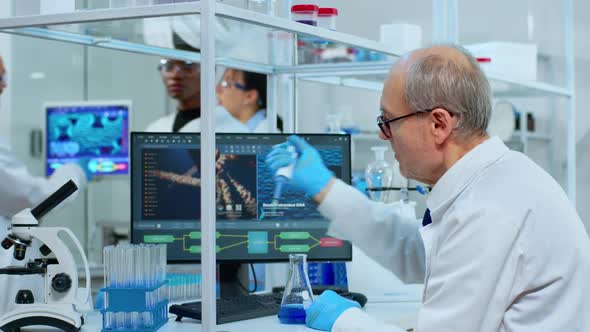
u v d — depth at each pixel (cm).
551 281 158
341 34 217
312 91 408
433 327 159
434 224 173
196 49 250
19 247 196
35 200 271
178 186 236
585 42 428
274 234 243
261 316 217
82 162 451
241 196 241
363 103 414
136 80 584
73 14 190
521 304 160
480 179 165
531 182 163
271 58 266
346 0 245
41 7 201
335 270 257
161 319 202
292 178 244
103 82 585
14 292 204
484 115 168
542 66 381
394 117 171
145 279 192
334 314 192
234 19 180
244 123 371
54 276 196
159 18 183
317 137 247
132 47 244
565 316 157
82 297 218
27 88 552
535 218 159
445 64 166
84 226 558
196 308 208
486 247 156
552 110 415
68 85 575
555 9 377
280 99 295
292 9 215
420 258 247
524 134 390
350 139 249
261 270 278
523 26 381
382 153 270
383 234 248
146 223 236
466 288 157
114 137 449
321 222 246
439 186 170
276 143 244
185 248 237
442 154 170
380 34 261
